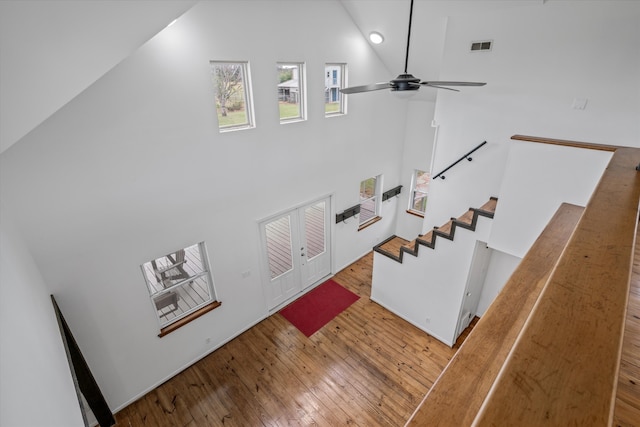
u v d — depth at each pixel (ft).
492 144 13.47
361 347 14.61
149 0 6.38
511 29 11.78
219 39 10.84
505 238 11.05
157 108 10.07
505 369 1.77
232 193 12.91
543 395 1.59
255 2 11.34
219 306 13.97
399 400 12.19
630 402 3.65
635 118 10.16
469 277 13.16
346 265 20.79
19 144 8.08
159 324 12.24
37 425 3.48
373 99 17.72
